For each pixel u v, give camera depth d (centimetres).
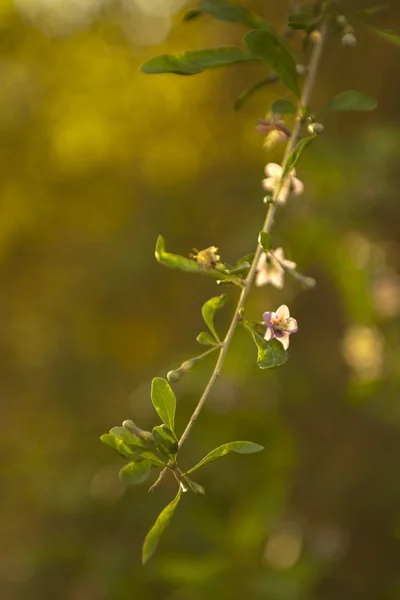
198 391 117
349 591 115
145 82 159
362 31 114
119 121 164
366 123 117
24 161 169
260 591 102
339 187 108
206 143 151
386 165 108
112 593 113
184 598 109
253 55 70
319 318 121
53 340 174
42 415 169
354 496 119
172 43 158
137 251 149
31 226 172
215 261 66
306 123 70
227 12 73
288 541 118
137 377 164
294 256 108
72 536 129
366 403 111
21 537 142
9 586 130
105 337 167
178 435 121
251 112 144
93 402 165
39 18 162
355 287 105
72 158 168
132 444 63
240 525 110
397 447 120
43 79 165
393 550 116
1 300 177
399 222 109
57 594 126
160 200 149
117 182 167
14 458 161
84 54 163
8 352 178
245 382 117
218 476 120
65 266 171
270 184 70
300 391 120
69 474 145
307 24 72
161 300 155
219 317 133
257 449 63
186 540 115
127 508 127
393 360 108
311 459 122
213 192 141
